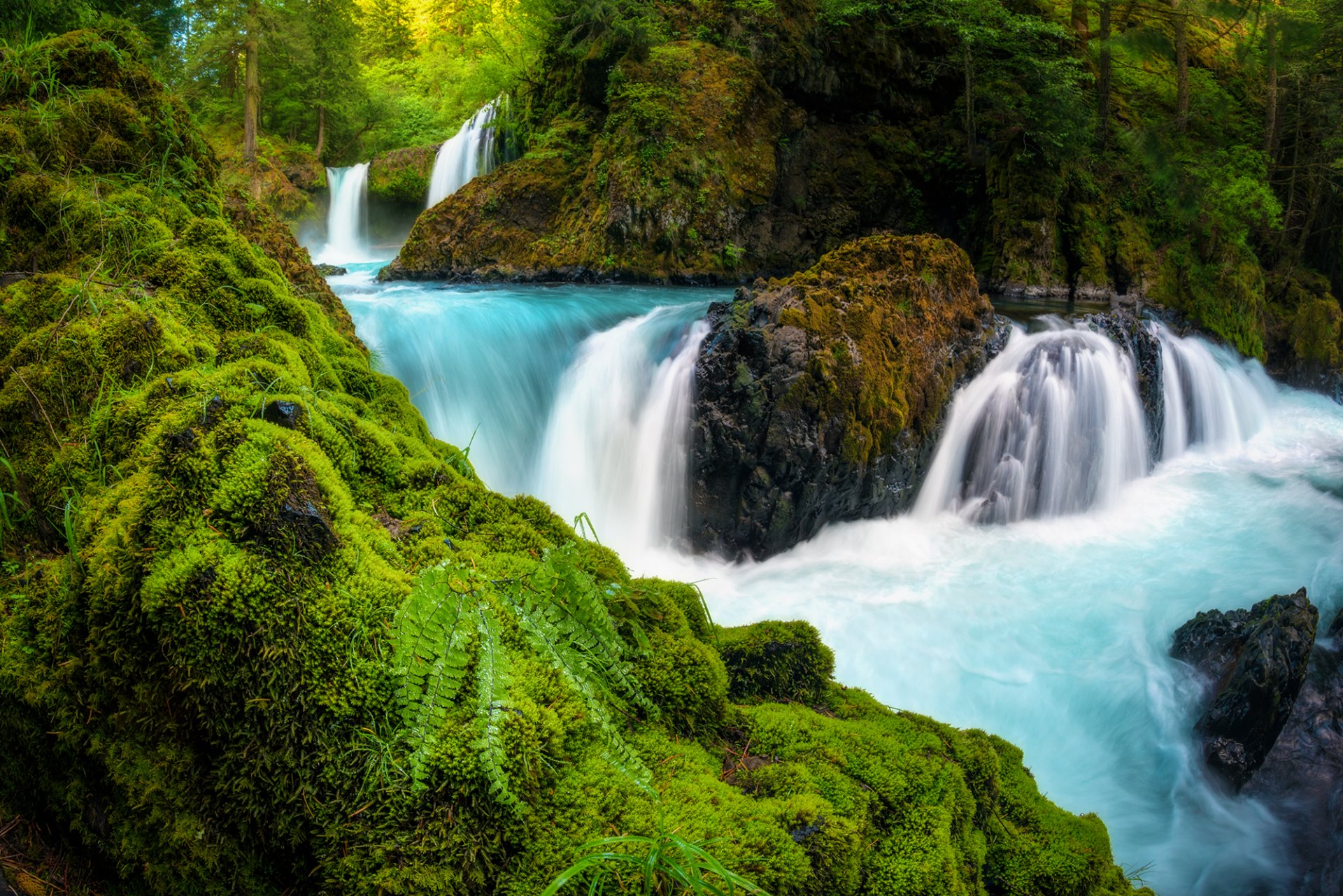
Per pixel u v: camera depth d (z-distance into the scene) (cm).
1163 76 1894
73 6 612
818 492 745
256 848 176
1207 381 1179
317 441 245
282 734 174
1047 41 1683
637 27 1531
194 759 180
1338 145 1588
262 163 2320
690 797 187
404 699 172
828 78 1658
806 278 797
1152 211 1583
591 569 255
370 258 2342
